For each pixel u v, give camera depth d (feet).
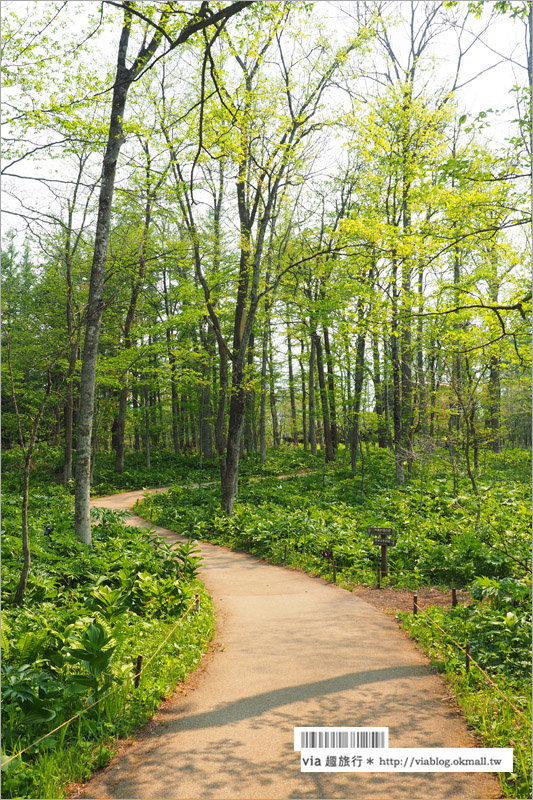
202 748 16.05
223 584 38.93
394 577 38.70
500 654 22.02
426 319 54.03
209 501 70.03
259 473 98.43
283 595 35.45
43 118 40.75
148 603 28.68
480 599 28.81
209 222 77.97
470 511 47.96
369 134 57.06
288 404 197.77
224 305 74.90
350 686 20.43
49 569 30.07
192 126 48.47
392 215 64.44
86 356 40.68
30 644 17.80
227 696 19.77
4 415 85.81
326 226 83.05
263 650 24.86
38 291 83.15
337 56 54.90
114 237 63.77
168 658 22.39
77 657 17.31
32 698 15.94
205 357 76.74
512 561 35.22
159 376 78.23
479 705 17.93
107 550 38.14
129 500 80.33
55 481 83.92
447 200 31.65
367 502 64.28
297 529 50.72
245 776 14.51
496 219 33.17
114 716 17.39
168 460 115.34
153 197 52.60
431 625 26.61
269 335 93.81
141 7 34.68
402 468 73.51
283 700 19.29
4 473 84.33
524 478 74.18
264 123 53.57
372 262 59.26
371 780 14.38
